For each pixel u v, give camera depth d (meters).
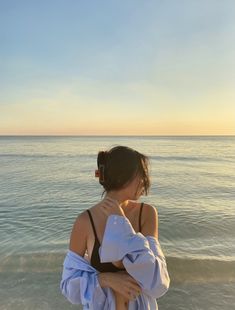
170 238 8.37
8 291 5.31
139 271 1.58
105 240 1.62
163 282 1.60
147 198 14.66
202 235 8.63
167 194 15.81
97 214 1.74
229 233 8.81
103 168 1.77
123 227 1.63
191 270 6.06
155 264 1.58
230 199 14.46
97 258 1.67
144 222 1.78
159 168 29.45
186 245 7.77
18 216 11.00
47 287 5.46
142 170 1.77
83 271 1.70
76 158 42.84
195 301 5.01
